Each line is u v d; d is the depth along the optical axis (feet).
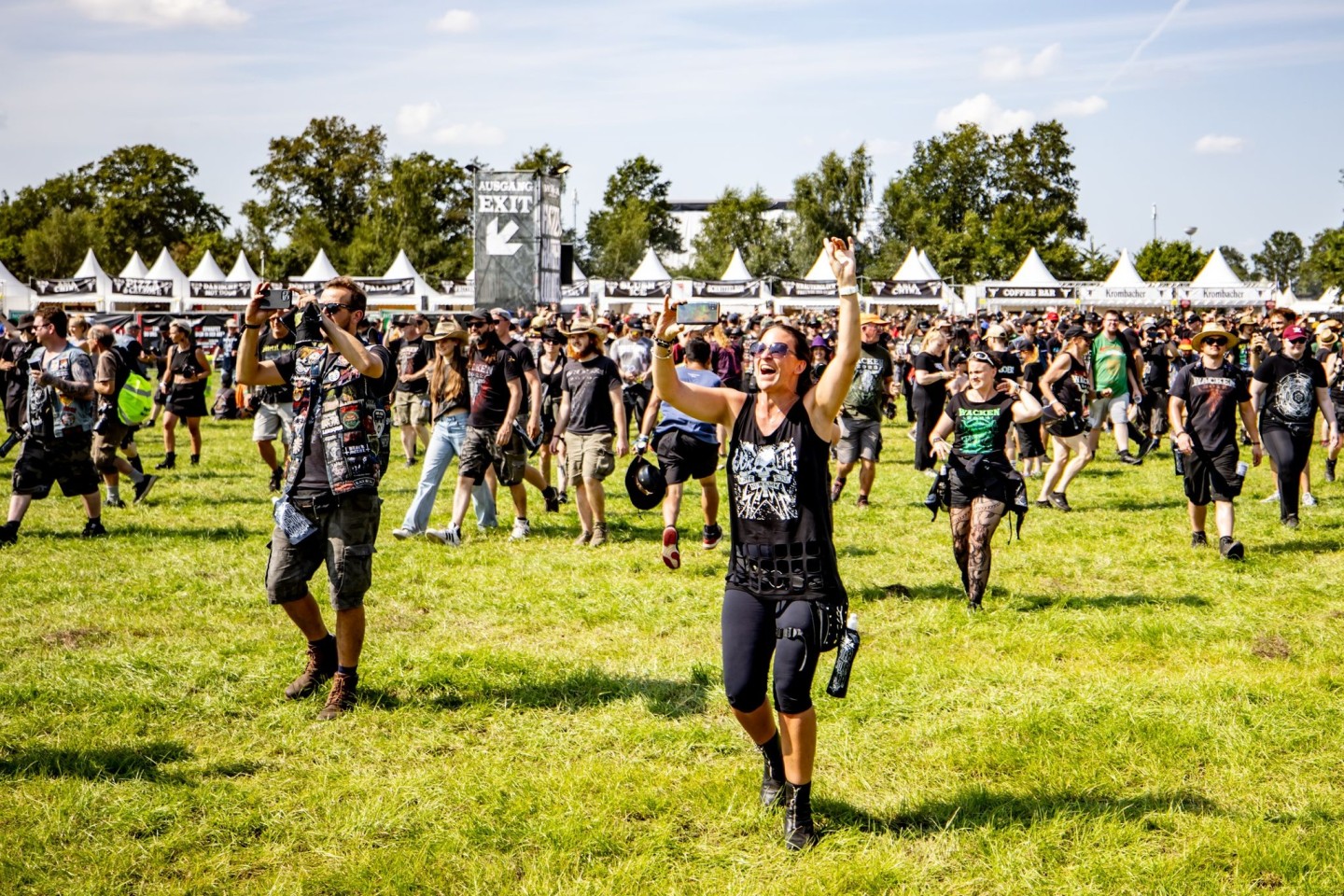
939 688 19.56
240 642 22.03
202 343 116.26
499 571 28.81
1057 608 25.08
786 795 14.23
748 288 153.28
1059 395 38.70
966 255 287.07
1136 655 21.93
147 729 17.60
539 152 303.89
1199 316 93.81
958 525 25.20
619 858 13.64
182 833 14.08
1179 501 40.70
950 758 16.38
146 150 308.60
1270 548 31.83
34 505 38.99
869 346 38.60
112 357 38.06
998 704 18.58
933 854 13.67
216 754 16.69
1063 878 13.02
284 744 17.02
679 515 37.96
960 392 25.32
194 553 30.55
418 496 31.63
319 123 294.66
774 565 13.34
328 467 17.80
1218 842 13.69
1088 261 304.71
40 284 153.99
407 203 256.73
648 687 19.51
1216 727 17.20
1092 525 35.81
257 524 35.55
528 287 92.07
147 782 15.53
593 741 17.21
